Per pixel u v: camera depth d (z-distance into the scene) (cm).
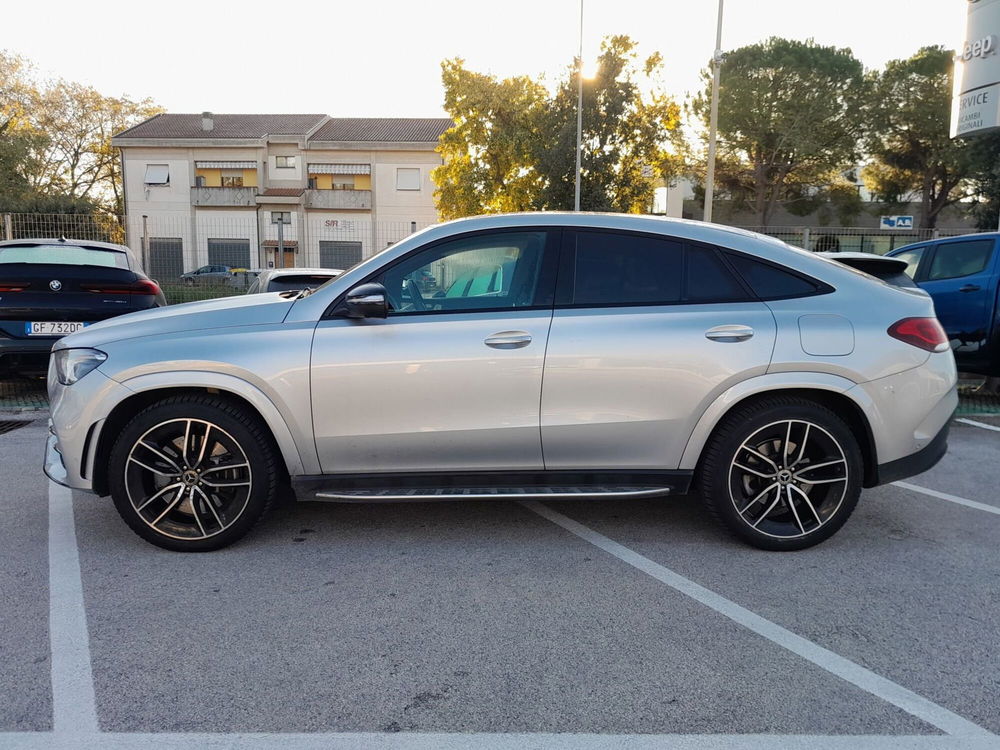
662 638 268
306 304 347
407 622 279
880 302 348
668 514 412
